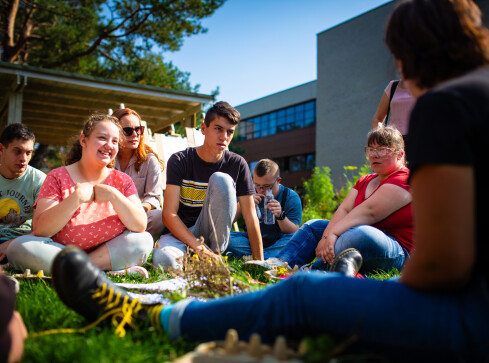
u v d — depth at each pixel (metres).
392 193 2.68
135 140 3.74
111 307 1.41
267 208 3.58
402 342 1.02
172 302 1.59
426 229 0.97
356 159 19.53
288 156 28.53
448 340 0.98
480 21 1.12
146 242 2.87
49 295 1.92
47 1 13.30
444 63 1.10
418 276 1.01
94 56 15.23
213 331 1.27
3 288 1.12
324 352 0.98
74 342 1.28
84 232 2.74
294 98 28.19
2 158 3.17
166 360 1.21
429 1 1.12
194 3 13.95
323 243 2.80
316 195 10.33
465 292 1.01
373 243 2.57
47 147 15.40
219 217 3.12
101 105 8.91
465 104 0.97
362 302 1.08
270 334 1.19
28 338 1.28
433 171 0.96
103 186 2.68
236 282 1.82
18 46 13.94
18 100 7.40
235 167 3.46
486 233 0.98
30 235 2.62
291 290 1.18
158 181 3.84
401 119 3.56
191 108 9.09
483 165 0.97
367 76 19.23
